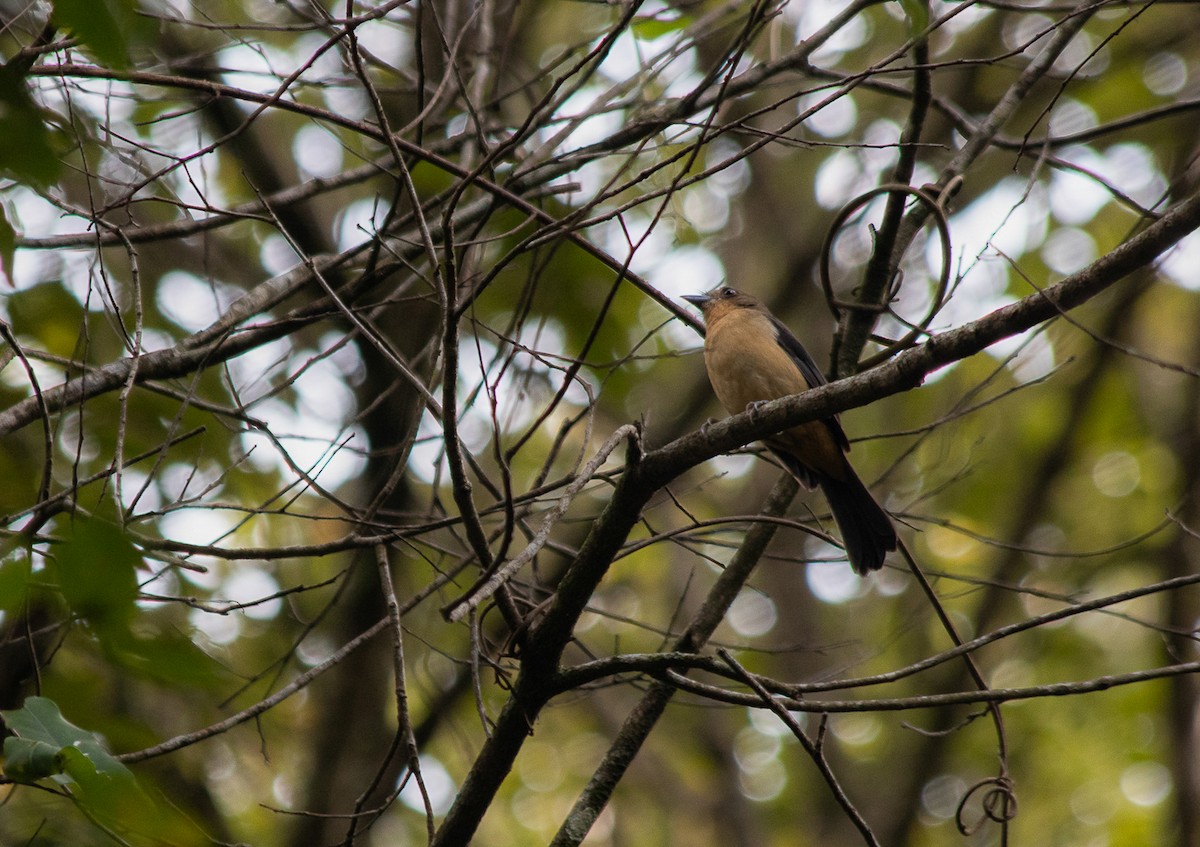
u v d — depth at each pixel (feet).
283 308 38.27
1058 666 55.77
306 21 33.76
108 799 14.98
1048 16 51.26
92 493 30.04
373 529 28.96
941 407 55.57
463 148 31.68
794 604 55.67
